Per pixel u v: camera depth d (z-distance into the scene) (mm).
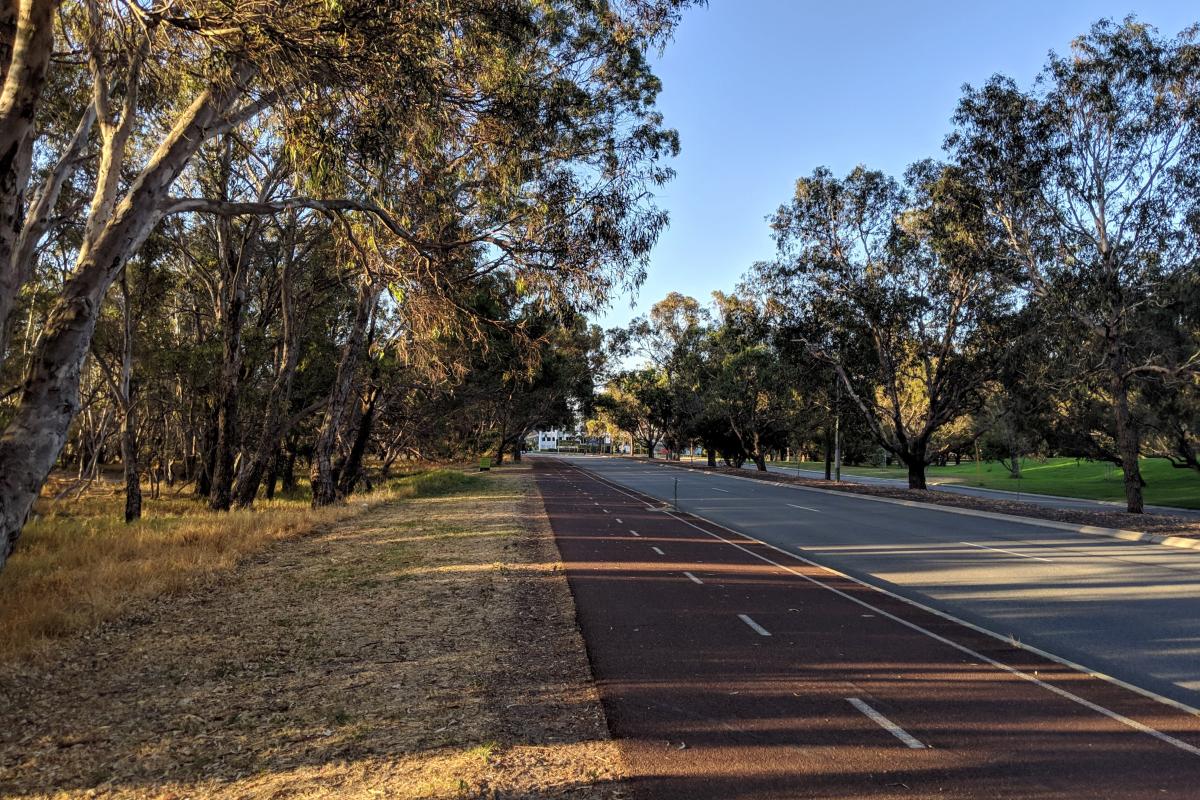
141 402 34812
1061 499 37062
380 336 29453
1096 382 25891
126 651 6871
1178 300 22047
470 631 7449
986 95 22266
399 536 15211
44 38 7547
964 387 31344
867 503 27125
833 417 40375
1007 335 27797
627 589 10016
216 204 9977
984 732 5012
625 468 63875
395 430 47219
